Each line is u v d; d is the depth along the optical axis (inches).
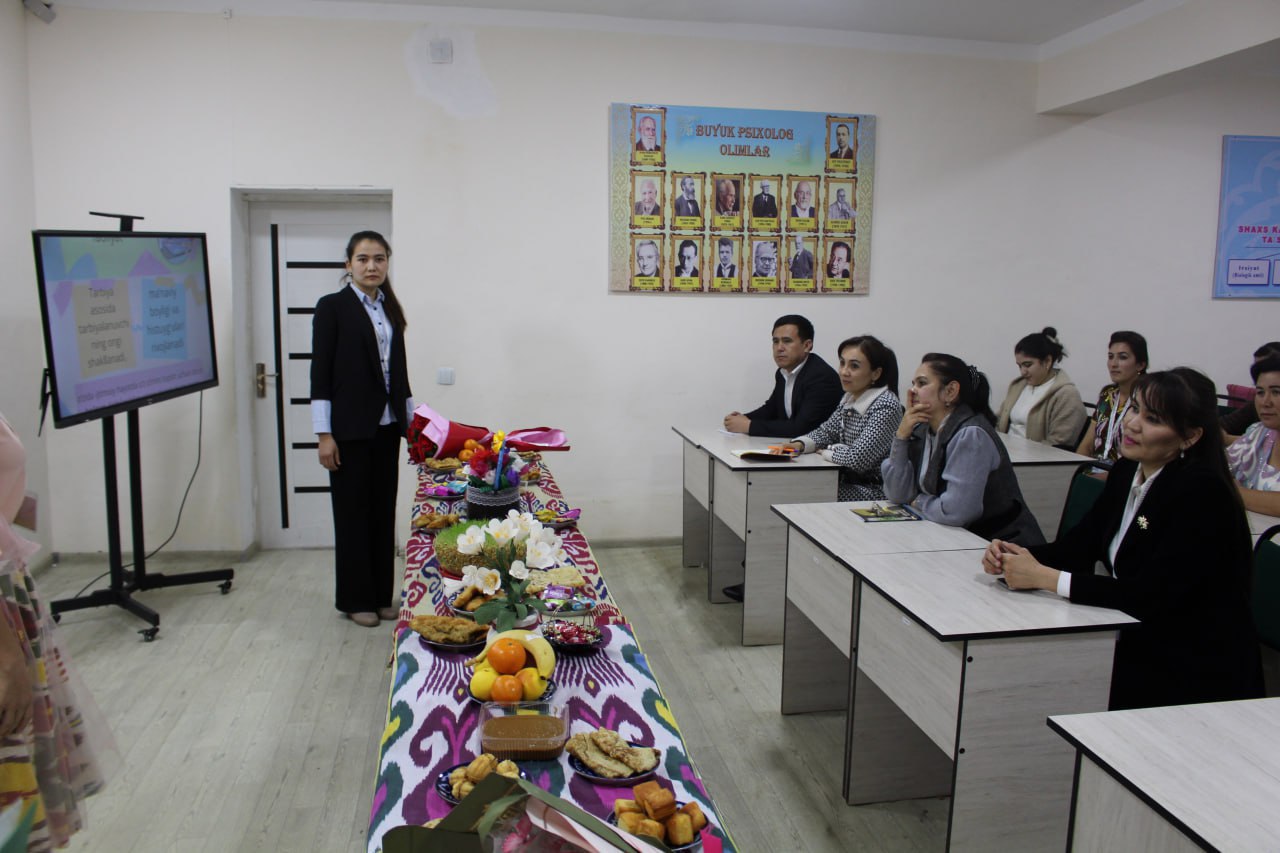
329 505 187.2
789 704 117.7
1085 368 206.2
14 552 66.2
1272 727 57.1
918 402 107.1
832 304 193.5
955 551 94.5
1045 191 199.2
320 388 138.4
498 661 61.1
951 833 75.2
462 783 50.6
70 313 127.9
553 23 176.6
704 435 164.1
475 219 178.7
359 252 138.7
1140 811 50.7
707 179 185.0
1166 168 203.3
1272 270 210.4
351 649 136.6
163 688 122.7
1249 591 76.9
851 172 190.2
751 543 137.9
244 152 169.9
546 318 183.6
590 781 52.5
